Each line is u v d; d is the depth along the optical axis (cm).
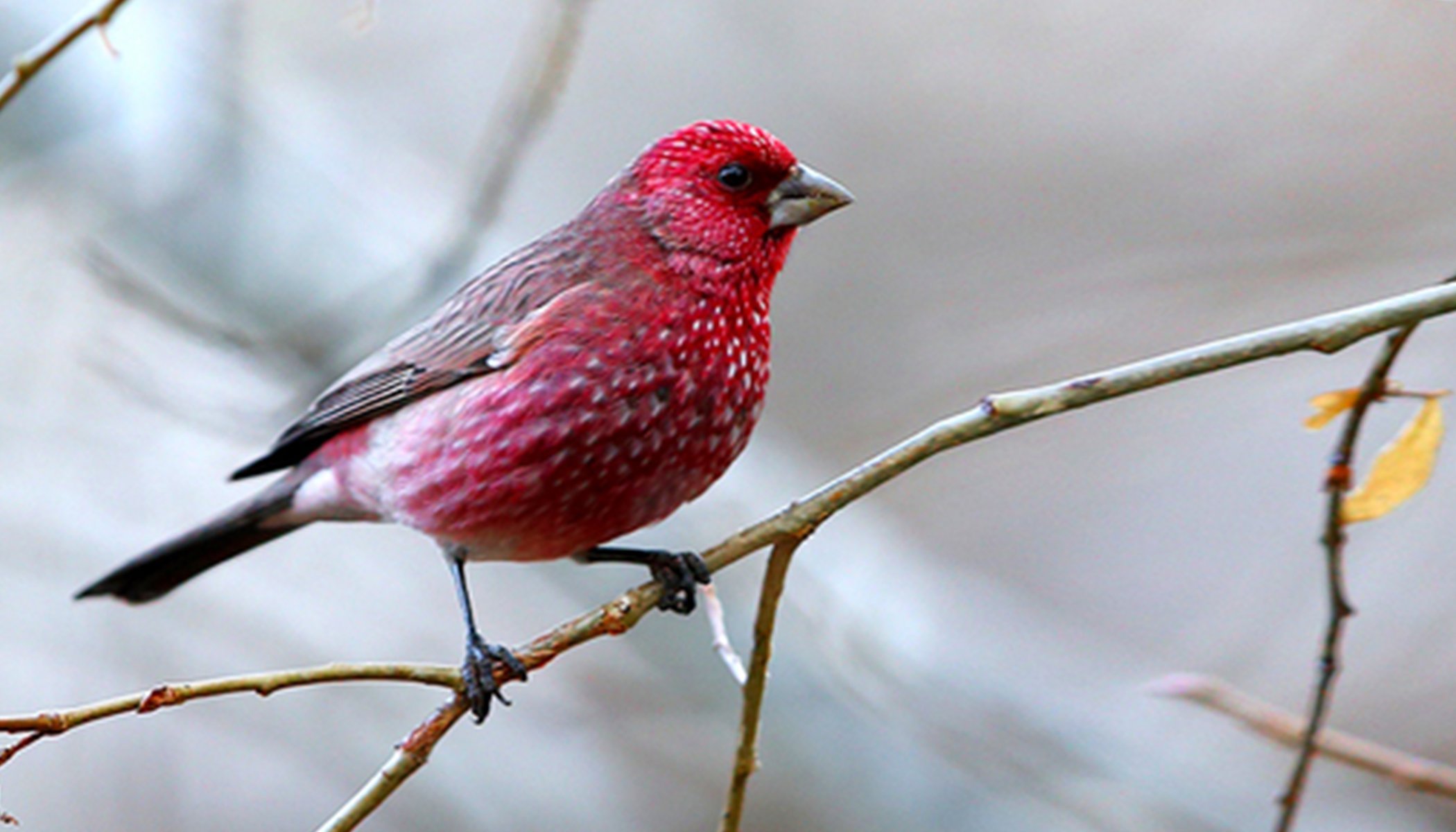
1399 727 1276
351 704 1330
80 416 1320
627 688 1291
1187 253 1380
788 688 1231
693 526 1245
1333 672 707
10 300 1288
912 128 1497
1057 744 1216
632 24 1534
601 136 1520
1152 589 1418
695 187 832
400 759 650
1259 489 1455
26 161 1234
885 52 1514
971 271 1455
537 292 834
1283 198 1400
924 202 1480
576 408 806
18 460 1323
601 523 834
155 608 1341
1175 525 1425
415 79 1487
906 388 1437
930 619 1280
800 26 1527
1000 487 1477
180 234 1227
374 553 1443
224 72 1244
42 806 1291
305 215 1243
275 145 1264
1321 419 680
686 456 829
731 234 830
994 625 1343
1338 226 1373
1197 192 1423
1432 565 1327
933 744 1213
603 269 830
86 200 1243
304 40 1384
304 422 909
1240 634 1366
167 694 606
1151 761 1219
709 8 1538
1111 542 1452
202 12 1248
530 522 833
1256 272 1348
